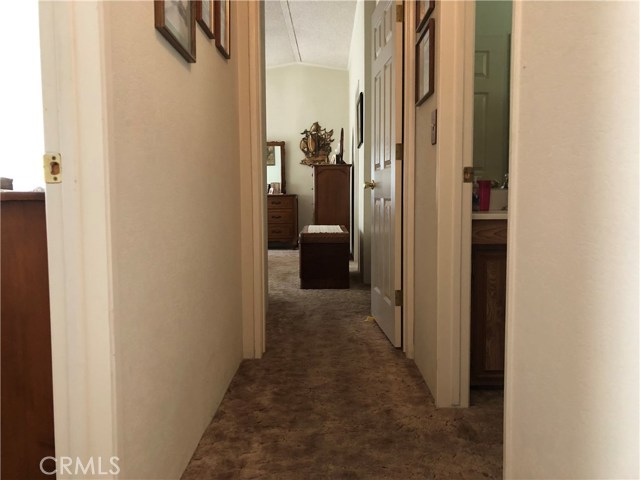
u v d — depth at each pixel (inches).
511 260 45.1
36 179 114.9
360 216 210.1
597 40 31.0
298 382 89.0
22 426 46.4
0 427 45.4
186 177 60.2
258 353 102.7
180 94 57.5
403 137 104.0
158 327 50.6
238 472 59.9
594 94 31.4
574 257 34.1
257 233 101.0
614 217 29.4
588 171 32.2
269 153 319.9
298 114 320.2
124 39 41.8
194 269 63.9
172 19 52.9
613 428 29.8
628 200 28.0
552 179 37.2
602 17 30.4
